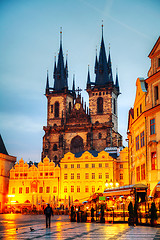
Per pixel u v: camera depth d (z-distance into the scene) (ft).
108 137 636.48
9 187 548.31
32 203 505.25
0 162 541.34
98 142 642.22
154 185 201.98
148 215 156.66
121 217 184.24
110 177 520.01
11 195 526.16
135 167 242.78
